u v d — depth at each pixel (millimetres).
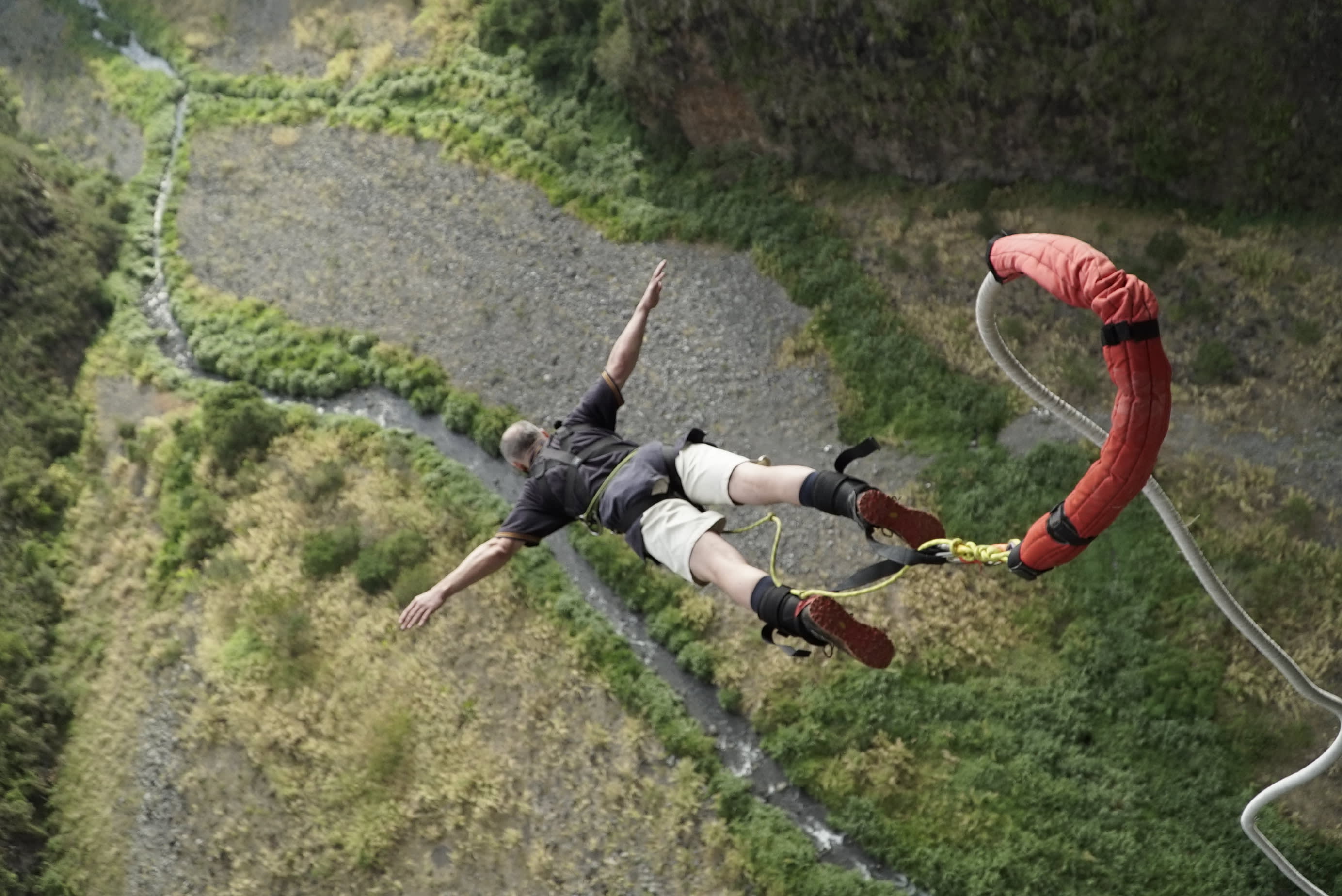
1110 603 19000
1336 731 17625
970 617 19453
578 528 21938
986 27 20766
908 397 21469
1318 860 17062
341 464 23828
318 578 22562
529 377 24109
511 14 28500
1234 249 20406
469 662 21047
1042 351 21047
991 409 20844
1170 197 21234
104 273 29047
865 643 6793
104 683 23125
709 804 19016
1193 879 17234
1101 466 5707
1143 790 17891
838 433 21625
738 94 24406
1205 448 19531
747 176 24859
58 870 21531
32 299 27750
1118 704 18469
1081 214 21703
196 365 27078
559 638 20875
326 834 20297
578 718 20156
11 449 25672
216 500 23938
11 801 21750
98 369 27516
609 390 8664
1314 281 19750
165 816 21422
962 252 22266
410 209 27297
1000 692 18891
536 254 25609
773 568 7363
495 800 19750
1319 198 19953
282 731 21203
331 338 26031
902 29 21422
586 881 18891
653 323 23844
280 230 28203
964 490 20438
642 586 21078
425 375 24641
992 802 18188
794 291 23141
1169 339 20391
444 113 28266
